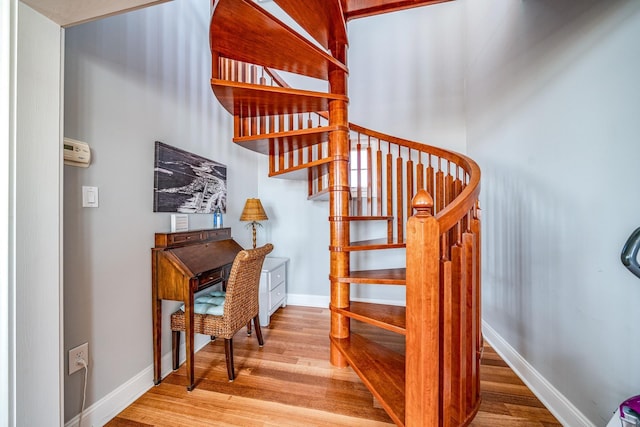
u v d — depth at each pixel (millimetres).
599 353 1228
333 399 1624
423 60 3033
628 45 1095
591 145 1269
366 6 2002
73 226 1342
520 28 1856
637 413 910
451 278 1083
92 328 1428
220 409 1547
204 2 2455
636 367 1074
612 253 1167
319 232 3301
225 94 1675
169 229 1997
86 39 1412
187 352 1708
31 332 1030
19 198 992
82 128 1384
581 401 1322
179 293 1735
